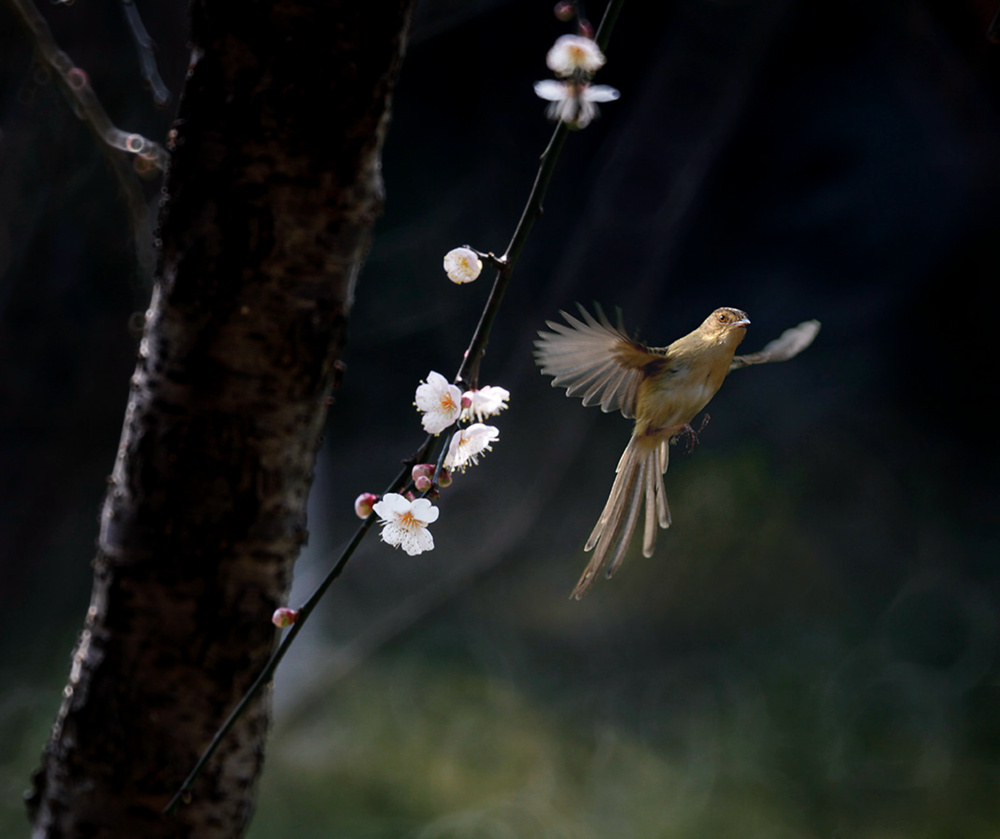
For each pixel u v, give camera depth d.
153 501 5.32
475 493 12.99
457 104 16.61
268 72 5.28
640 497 5.31
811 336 5.36
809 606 13.70
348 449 17.39
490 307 5.24
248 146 5.29
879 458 16.20
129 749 5.33
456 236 16.27
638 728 11.62
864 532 15.16
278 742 11.07
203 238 5.30
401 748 11.02
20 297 12.50
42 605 13.81
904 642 12.62
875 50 14.94
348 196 5.30
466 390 5.24
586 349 5.30
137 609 5.32
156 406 5.32
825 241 17.09
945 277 16.50
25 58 9.05
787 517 15.29
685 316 17.61
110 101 10.27
